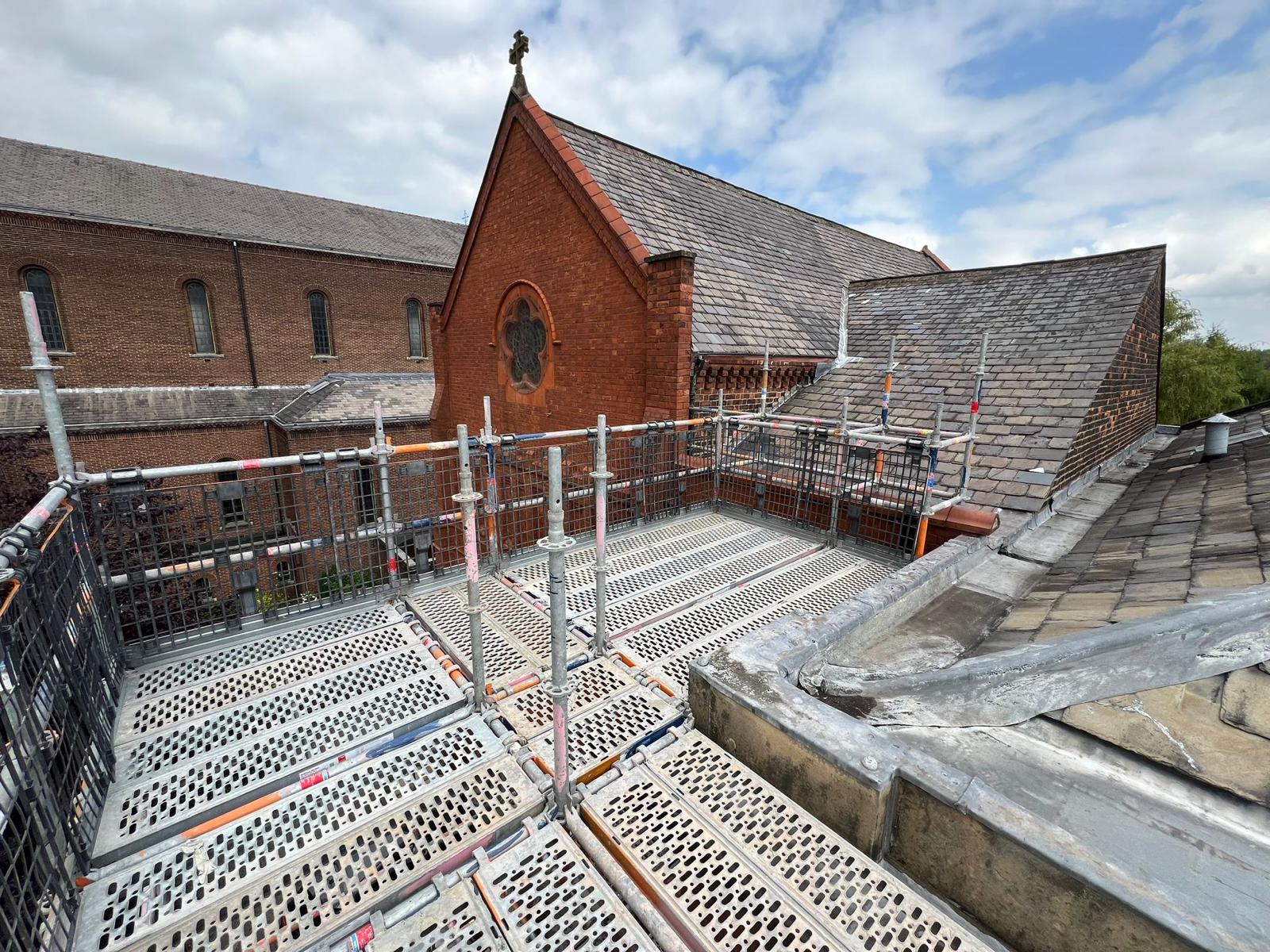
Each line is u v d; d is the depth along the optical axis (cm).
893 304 1159
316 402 2053
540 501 507
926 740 237
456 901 196
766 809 232
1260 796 175
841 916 186
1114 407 833
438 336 1334
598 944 182
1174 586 294
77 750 217
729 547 553
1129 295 868
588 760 262
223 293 2094
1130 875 158
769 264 1121
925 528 484
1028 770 213
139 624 327
